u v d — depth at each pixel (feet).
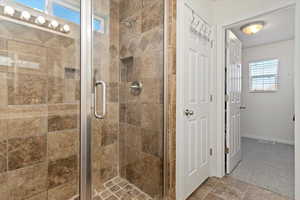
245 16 5.84
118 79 5.99
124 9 5.77
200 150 6.01
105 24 5.40
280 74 11.79
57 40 4.44
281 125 11.78
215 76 6.65
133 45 5.57
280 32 10.12
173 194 4.87
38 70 4.25
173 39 4.83
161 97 4.99
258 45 12.68
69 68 4.46
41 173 4.32
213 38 6.66
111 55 5.67
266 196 5.30
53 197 4.47
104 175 5.46
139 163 5.49
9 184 3.89
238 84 8.02
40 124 4.30
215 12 6.66
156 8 5.03
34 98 4.20
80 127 4.49
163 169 4.94
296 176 4.65
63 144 4.55
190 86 5.48
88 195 4.66
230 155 6.96
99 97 5.11
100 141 5.30
